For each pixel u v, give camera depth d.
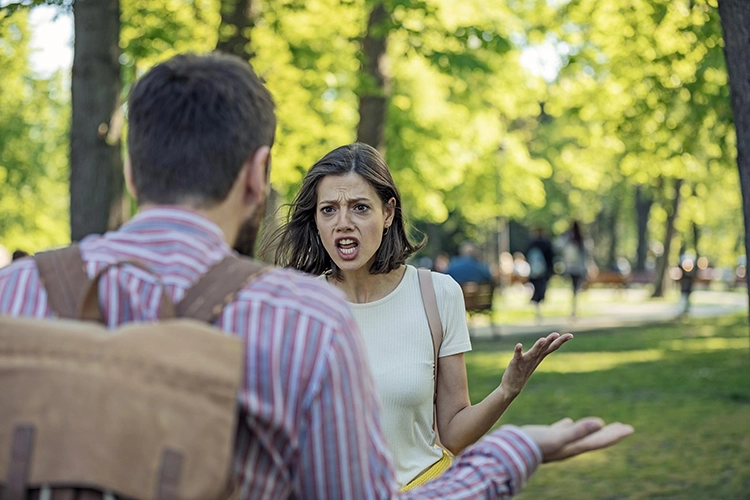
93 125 8.78
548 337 2.70
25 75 18.08
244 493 1.48
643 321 20.16
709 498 5.65
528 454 1.67
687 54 12.17
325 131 15.70
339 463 1.49
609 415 8.24
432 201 22.03
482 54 18.02
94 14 8.78
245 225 1.68
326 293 1.56
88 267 1.56
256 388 1.47
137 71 12.98
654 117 13.79
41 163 23.84
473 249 17.11
